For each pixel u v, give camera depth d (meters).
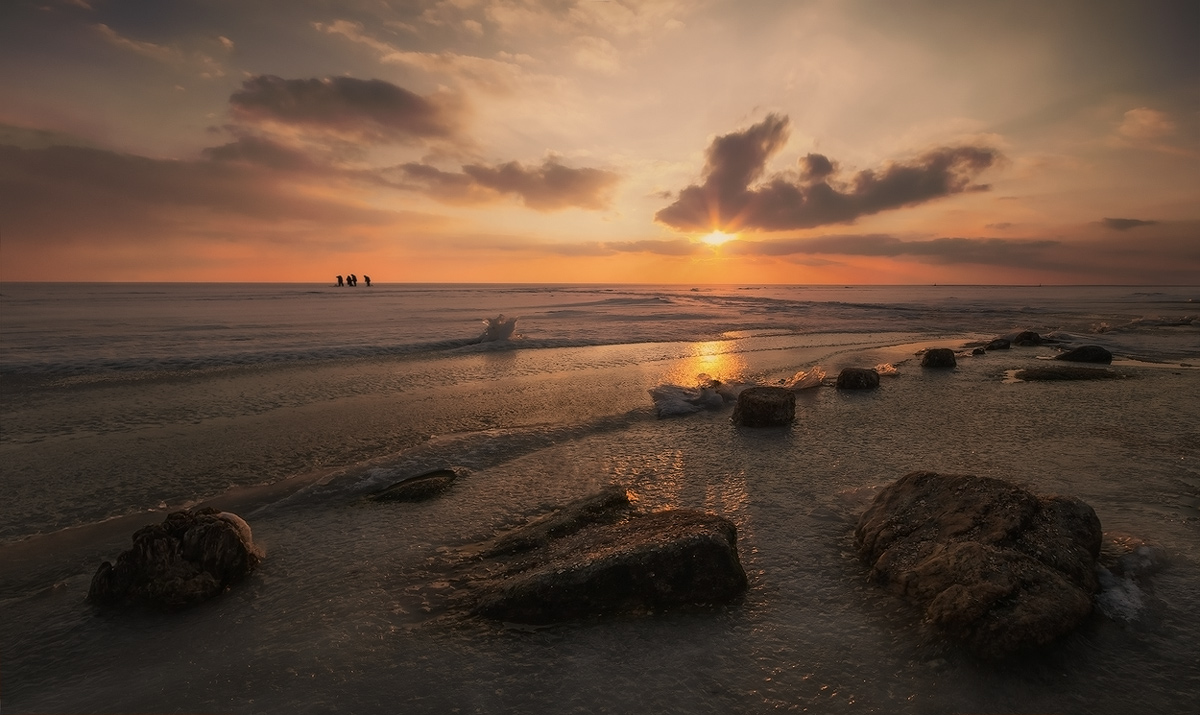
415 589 4.95
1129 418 10.39
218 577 5.11
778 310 51.53
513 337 27.45
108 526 6.71
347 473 8.07
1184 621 3.97
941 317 42.78
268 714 3.42
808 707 3.36
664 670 3.74
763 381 15.81
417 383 16.06
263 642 4.22
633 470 8.06
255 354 21.38
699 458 8.57
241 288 150.12
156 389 15.30
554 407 12.67
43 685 3.83
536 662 3.87
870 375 14.06
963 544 4.42
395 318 40.31
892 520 5.28
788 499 6.76
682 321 38.59
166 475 8.52
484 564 5.37
